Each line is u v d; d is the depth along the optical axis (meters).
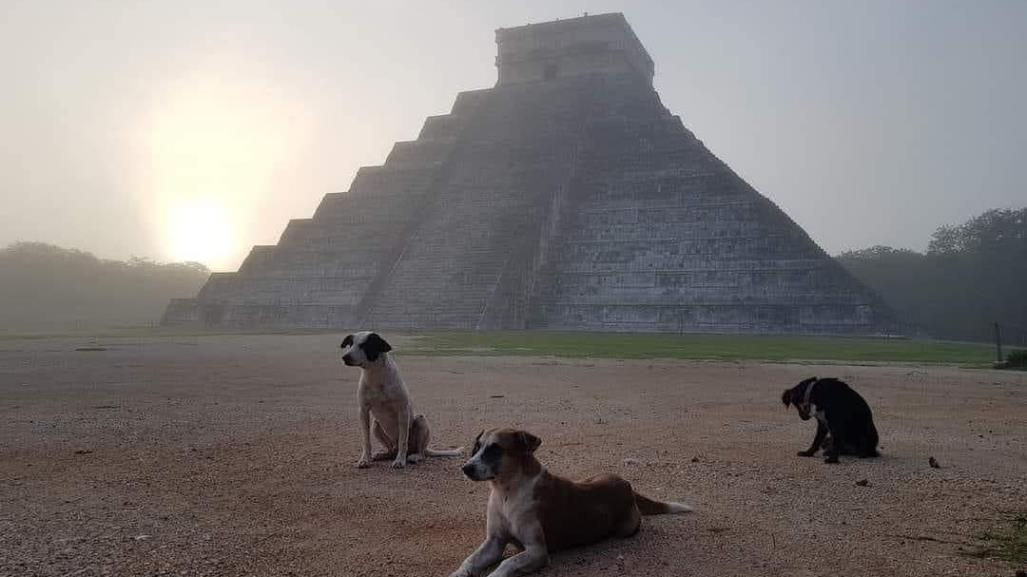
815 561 8.04
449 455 13.95
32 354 42.28
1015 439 15.54
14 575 7.39
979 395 23.66
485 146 103.75
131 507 10.02
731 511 9.98
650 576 7.61
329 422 17.47
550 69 120.69
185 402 21.05
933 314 119.06
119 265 178.88
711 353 45.53
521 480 7.98
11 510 9.79
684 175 87.88
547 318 83.75
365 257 93.88
